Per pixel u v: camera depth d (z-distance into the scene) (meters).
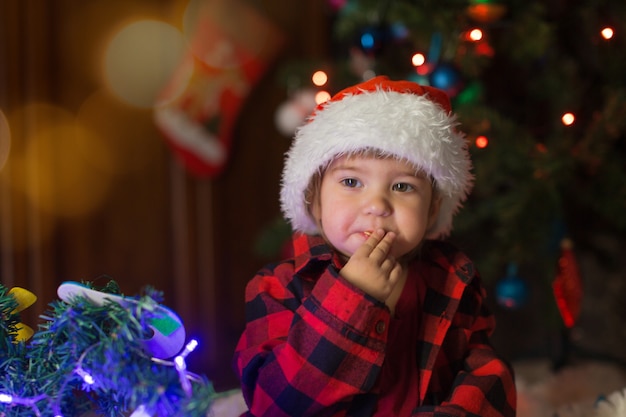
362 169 0.88
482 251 1.79
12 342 0.78
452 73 1.48
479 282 1.02
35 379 0.72
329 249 0.94
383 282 0.84
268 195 2.39
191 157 2.17
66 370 0.70
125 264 2.12
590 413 1.14
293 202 0.98
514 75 1.81
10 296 0.80
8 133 1.87
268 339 0.91
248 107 2.32
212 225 2.25
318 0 2.37
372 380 0.82
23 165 1.90
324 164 0.91
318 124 0.93
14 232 1.90
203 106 2.18
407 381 0.92
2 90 1.86
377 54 1.59
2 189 1.88
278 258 2.42
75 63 1.98
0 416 0.73
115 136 2.07
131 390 0.64
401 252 0.90
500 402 0.90
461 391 0.89
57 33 1.94
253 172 2.35
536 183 1.56
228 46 2.20
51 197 1.95
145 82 2.10
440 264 1.00
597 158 1.55
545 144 1.62
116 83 2.05
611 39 1.58
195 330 2.25
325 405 0.81
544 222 1.58
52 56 1.94
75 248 2.02
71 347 0.69
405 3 1.56
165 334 0.72
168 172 2.18
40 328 0.80
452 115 1.08
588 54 1.77
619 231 1.84
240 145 2.32
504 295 1.63
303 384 0.81
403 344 0.93
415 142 0.87
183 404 0.63
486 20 1.51
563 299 1.57
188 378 0.69
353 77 1.75
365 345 0.82
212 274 2.26
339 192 0.90
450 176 0.93
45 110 1.92
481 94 1.63
